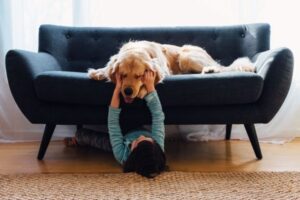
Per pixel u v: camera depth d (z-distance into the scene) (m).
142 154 1.51
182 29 2.33
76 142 2.11
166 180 1.45
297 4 2.36
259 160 1.83
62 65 2.21
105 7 2.44
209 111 1.71
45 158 1.86
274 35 2.39
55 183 1.42
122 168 1.66
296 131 2.34
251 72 1.72
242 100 1.67
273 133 2.32
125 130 1.76
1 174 1.54
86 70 2.26
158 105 1.64
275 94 1.68
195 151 2.03
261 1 2.39
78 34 2.30
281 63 1.68
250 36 2.23
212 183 1.42
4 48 2.31
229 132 2.29
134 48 1.79
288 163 1.77
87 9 2.40
